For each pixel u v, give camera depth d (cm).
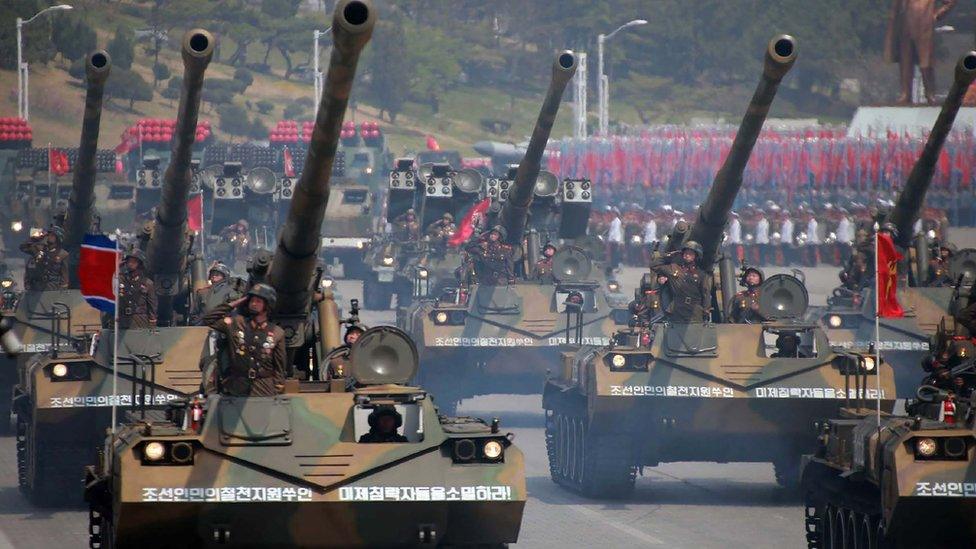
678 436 8875
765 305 9156
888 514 6081
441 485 5522
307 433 5612
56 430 8350
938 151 11788
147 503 5397
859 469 6438
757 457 9100
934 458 6019
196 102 8069
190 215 15525
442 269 15212
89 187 10300
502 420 12425
